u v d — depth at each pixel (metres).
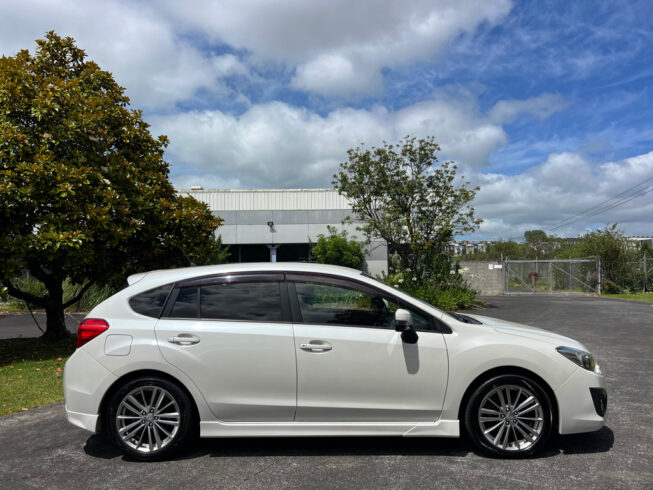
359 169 16.91
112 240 8.11
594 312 15.25
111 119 9.06
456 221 16.55
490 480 3.51
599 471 3.66
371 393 3.97
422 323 4.11
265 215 25.70
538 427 3.93
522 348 3.97
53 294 9.68
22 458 4.04
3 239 7.12
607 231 25.70
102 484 3.52
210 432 3.96
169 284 4.24
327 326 4.07
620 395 5.79
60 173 7.43
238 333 4.00
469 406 3.97
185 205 9.79
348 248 22.17
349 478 3.57
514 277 26.20
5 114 7.66
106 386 3.93
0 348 8.97
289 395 3.97
